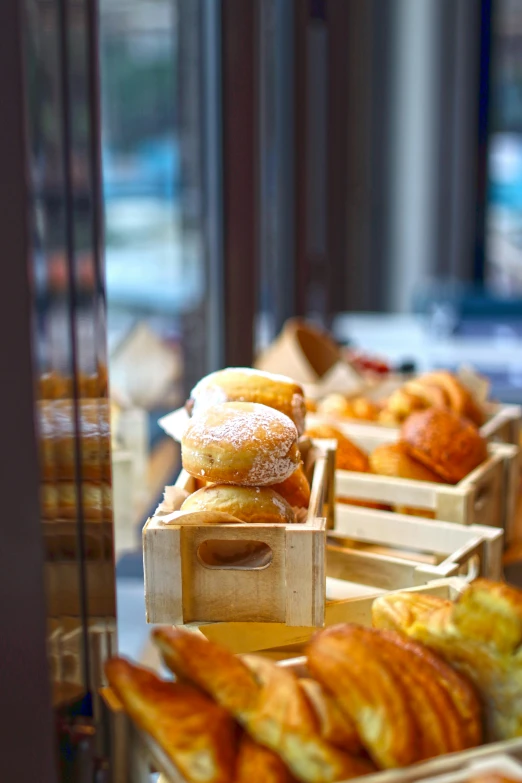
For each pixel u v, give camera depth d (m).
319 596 1.28
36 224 1.13
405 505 1.57
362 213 5.41
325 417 1.79
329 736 1.11
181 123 2.52
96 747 1.20
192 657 1.14
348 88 5.03
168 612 1.29
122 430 1.81
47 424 1.15
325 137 4.30
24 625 1.15
